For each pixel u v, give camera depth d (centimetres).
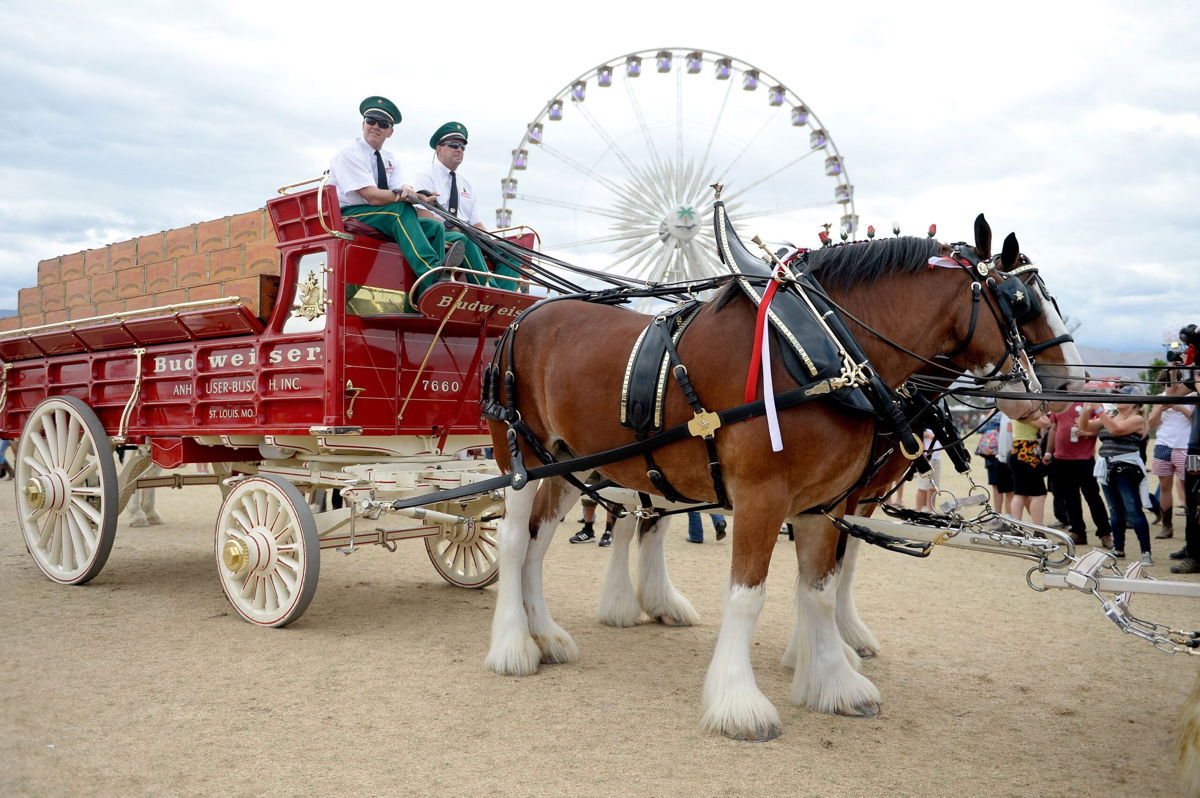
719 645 408
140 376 657
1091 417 924
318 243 546
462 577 700
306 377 554
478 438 661
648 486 445
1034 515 973
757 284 412
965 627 610
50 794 322
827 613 438
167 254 677
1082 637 584
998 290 405
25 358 778
